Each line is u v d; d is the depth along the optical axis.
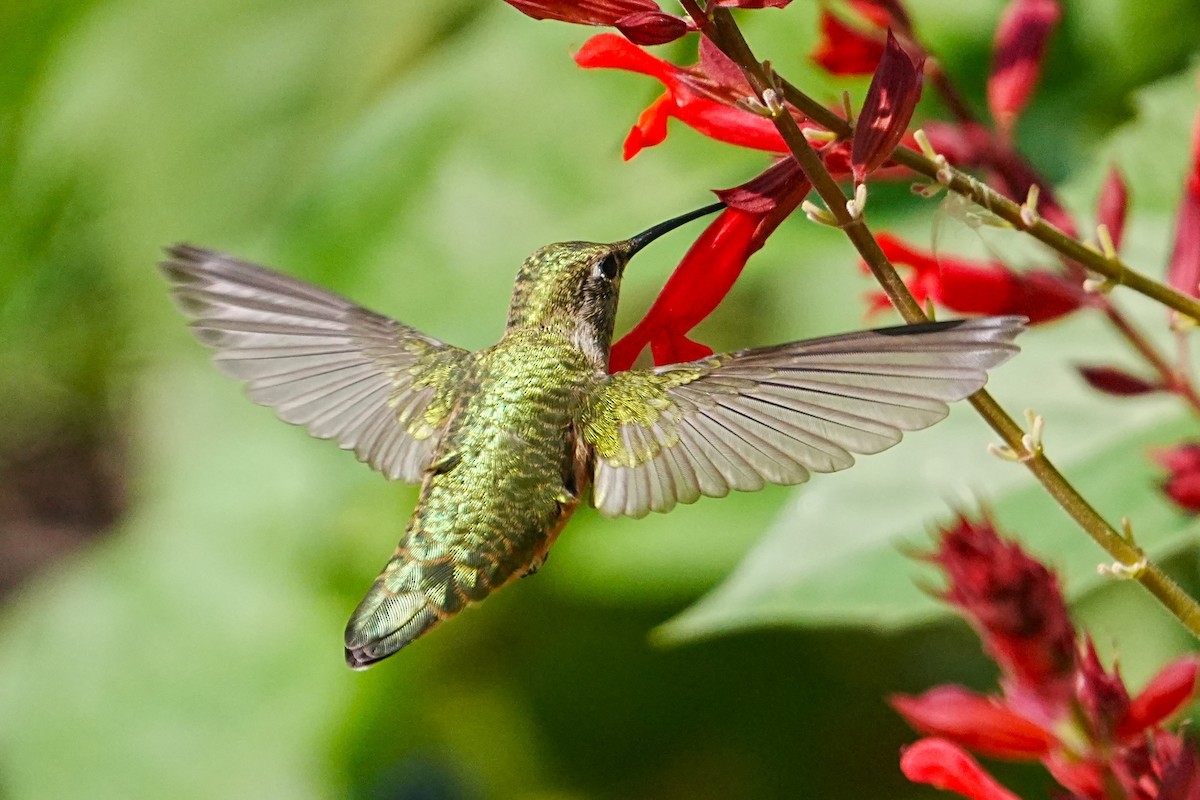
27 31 11.66
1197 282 6.56
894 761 10.19
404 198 9.60
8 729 11.18
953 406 7.89
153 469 12.13
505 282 9.39
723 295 5.49
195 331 6.13
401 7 11.16
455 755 11.01
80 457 12.78
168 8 11.74
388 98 9.88
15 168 11.94
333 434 6.31
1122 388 7.01
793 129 4.92
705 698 10.70
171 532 11.60
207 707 11.04
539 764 10.93
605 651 10.89
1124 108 9.04
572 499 5.98
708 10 4.94
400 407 6.34
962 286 6.38
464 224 9.52
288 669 11.05
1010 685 5.04
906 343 4.57
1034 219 5.38
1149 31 9.05
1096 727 4.99
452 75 9.77
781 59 9.29
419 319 9.43
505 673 11.09
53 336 12.22
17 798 10.99
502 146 9.57
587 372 6.09
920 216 8.41
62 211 11.95
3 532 12.80
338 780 10.88
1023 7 7.00
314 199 9.70
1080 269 6.48
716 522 10.88
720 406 5.27
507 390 6.11
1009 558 4.97
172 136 11.73
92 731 11.05
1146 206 8.47
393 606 5.96
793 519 7.68
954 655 10.23
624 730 10.77
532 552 6.05
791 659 10.58
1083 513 5.16
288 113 11.51
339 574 11.29
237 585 11.30
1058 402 8.06
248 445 11.80
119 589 11.42
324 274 9.60
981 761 9.52
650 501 5.41
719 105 5.38
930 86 9.16
